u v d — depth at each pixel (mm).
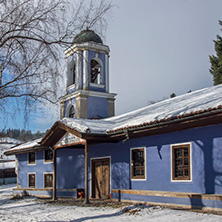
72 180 20062
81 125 15047
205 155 11375
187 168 12172
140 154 14727
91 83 24438
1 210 14766
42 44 10391
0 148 14625
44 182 22750
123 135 14234
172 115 11539
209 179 11148
